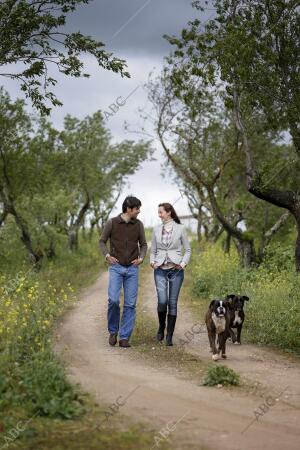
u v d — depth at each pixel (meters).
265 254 22.88
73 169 35.69
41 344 8.30
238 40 14.91
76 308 14.78
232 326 10.91
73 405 6.28
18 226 28.56
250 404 6.94
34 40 12.38
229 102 16.56
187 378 8.11
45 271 24.25
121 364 8.74
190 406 6.70
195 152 26.09
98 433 5.67
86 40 12.41
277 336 11.35
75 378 7.64
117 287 10.23
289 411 6.75
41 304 11.78
